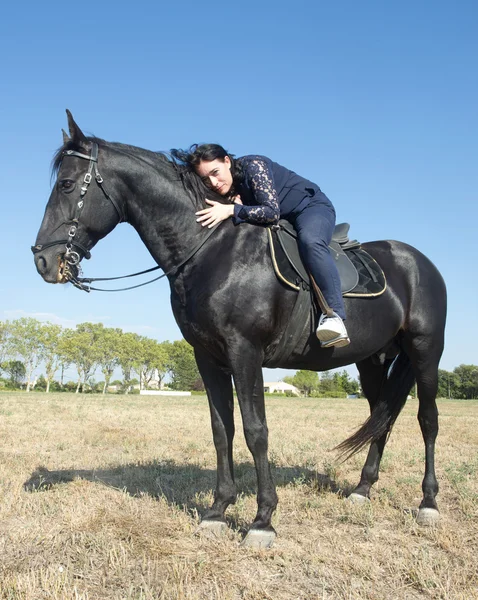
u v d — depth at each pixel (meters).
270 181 4.03
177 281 4.02
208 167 4.09
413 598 3.08
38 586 3.09
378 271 4.64
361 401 42.44
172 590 3.02
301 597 3.07
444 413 23.16
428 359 4.91
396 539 4.07
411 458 7.51
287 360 4.20
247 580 3.24
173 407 22.88
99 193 3.98
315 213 4.13
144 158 4.10
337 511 4.72
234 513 4.56
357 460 7.35
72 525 4.10
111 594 3.04
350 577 3.34
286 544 3.86
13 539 3.82
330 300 3.95
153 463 6.88
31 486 5.48
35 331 89.50
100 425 11.95
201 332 3.89
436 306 4.96
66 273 3.89
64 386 95.00
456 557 3.70
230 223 4.03
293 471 6.59
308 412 21.06
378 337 4.56
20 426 11.08
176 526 4.16
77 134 3.97
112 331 98.12
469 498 5.12
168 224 4.02
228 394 4.31
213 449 8.44
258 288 3.83
